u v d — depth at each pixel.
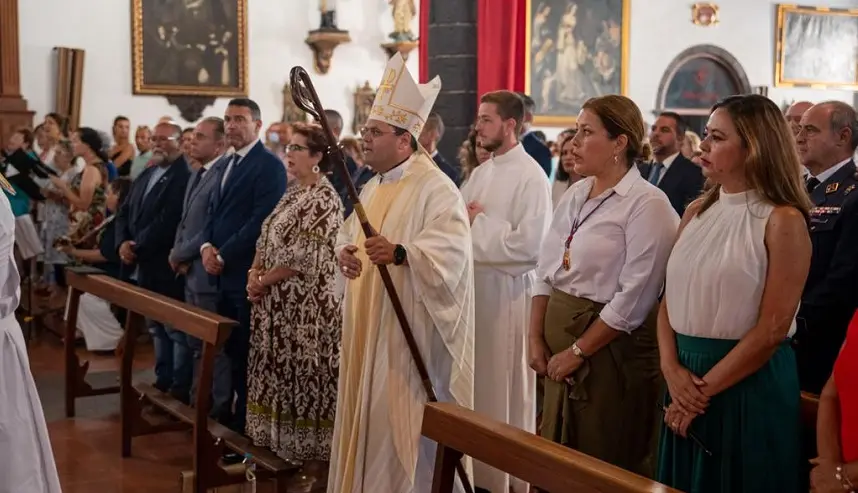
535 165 3.65
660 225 2.64
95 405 5.26
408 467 2.90
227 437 3.96
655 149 4.88
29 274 7.44
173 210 5.10
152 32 10.66
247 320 4.35
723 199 2.27
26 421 2.83
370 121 3.09
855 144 2.93
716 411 2.22
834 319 2.76
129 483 4.03
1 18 9.80
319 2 11.52
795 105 3.74
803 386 2.80
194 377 4.84
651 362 2.72
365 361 2.99
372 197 3.16
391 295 2.89
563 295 2.84
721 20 13.13
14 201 7.53
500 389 3.58
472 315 3.06
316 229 3.79
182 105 10.88
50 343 6.86
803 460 2.25
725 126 2.21
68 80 10.16
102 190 6.77
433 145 4.78
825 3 13.73
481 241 3.53
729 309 2.19
